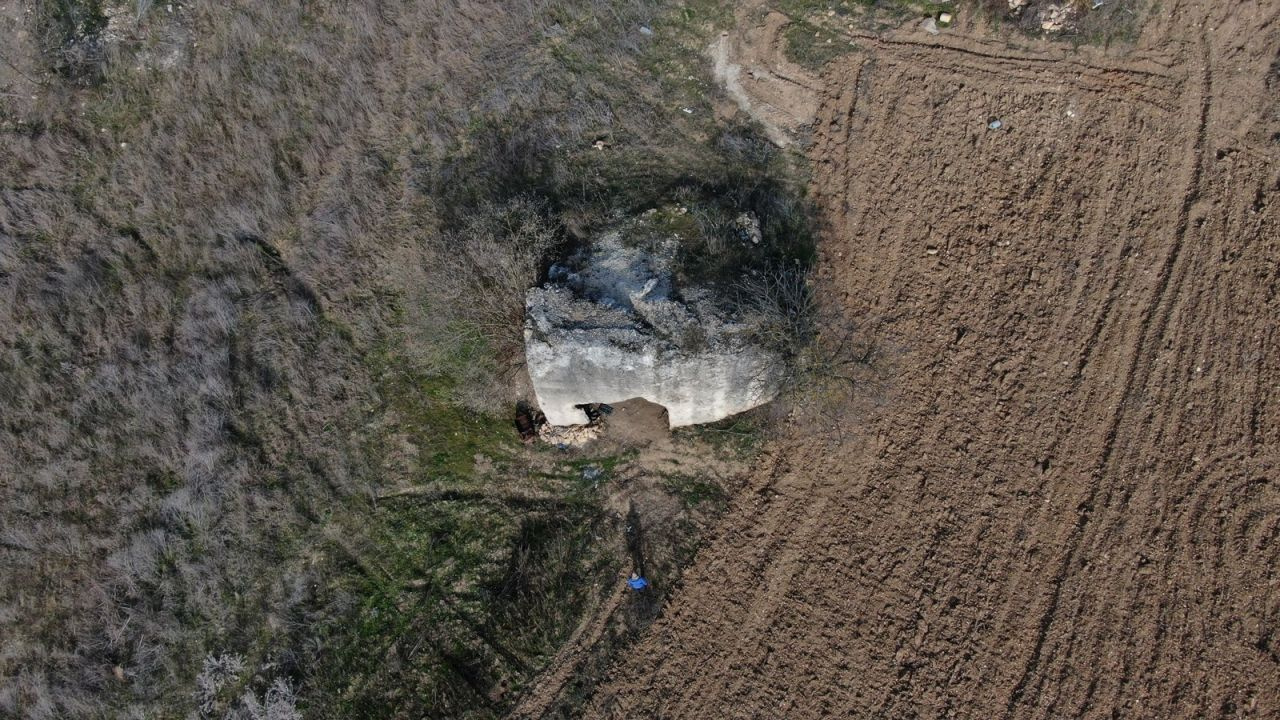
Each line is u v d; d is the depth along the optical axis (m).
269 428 11.11
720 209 11.07
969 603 10.02
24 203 11.76
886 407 10.84
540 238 10.91
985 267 11.04
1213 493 9.93
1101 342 10.55
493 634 10.61
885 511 10.52
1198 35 11.43
